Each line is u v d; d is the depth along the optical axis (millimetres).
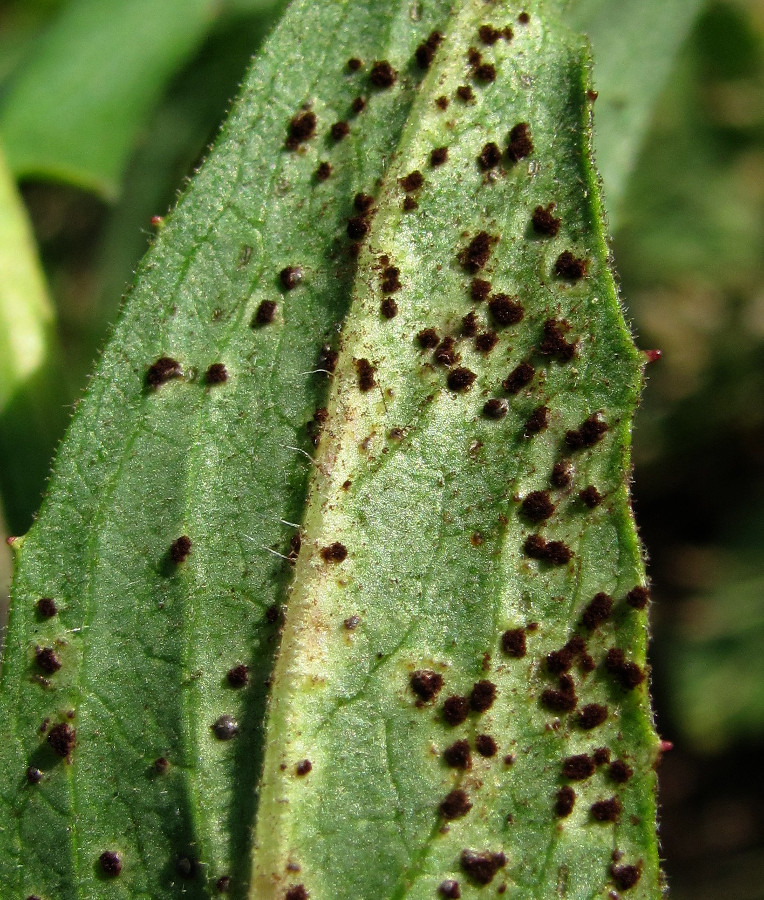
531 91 61
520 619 59
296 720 59
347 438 60
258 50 61
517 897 59
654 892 59
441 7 61
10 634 60
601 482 60
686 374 112
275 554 60
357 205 61
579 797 59
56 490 60
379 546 60
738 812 107
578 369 60
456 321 60
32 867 60
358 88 61
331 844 59
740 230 114
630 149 70
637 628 59
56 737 60
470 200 61
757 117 120
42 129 75
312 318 60
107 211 94
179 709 60
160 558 60
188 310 61
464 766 59
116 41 77
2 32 98
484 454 60
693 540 110
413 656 59
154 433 60
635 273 115
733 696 101
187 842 59
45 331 69
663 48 70
